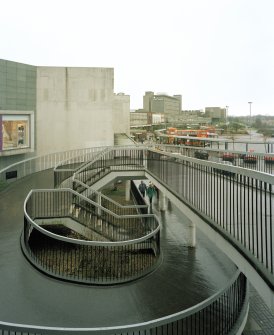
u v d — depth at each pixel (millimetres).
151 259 10023
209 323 6211
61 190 10625
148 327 4617
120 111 57062
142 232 11570
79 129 20641
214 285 8609
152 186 20562
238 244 4938
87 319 5750
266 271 4152
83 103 20625
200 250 12102
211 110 127062
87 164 14008
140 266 9234
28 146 17672
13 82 17703
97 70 20734
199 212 6730
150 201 19453
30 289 6488
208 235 6238
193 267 10016
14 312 5727
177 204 8648
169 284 8016
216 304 6539
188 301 7164
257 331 7777
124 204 20250
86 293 6621
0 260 7543
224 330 6051
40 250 9656
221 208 6633
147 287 7488
